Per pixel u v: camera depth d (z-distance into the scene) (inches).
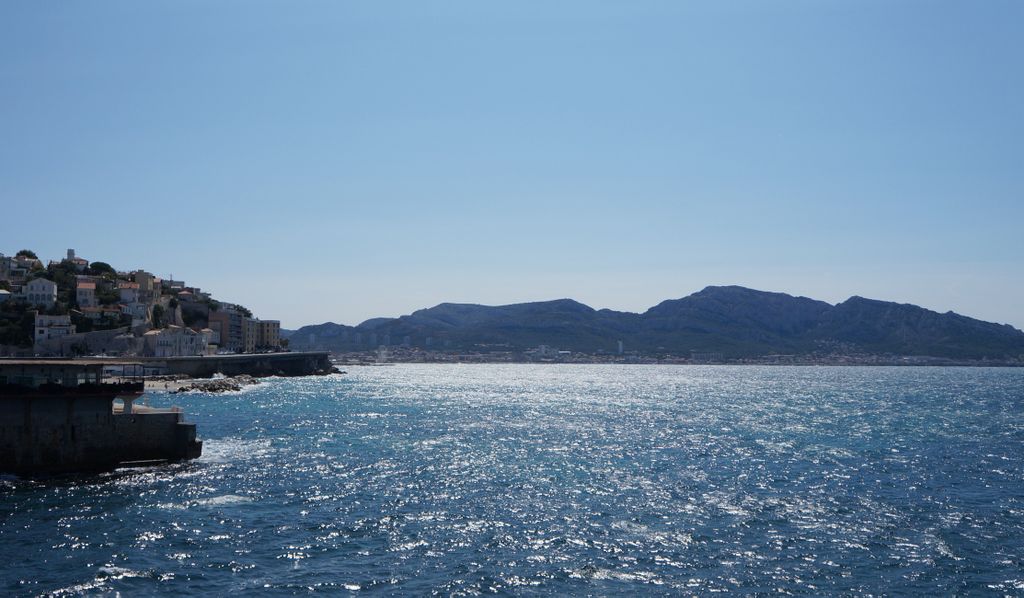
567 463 3572.8
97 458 3184.1
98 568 1963.6
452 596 1822.1
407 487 2984.7
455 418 5689.0
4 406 3014.3
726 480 3166.8
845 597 1846.7
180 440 3380.9
